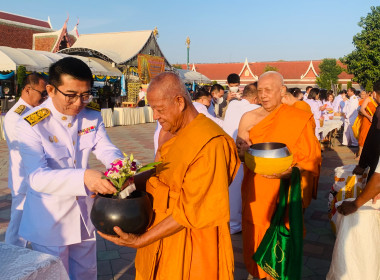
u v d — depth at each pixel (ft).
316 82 164.25
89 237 7.80
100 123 8.10
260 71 197.36
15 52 58.13
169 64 94.58
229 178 6.09
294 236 9.21
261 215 10.30
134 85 79.00
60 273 4.98
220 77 200.23
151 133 46.03
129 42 85.05
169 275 6.10
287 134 10.09
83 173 6.19
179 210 5.61
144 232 6.02
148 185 6.50
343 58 130.00
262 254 9.75
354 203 8.79
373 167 12.66
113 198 5.82
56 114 7.02
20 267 4.59
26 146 6.71
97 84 76.33
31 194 7.06
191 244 6.10
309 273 11.56
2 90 60.59
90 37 92.58
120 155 7.79
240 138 11.11
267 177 9.23
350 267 9.11
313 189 11.37
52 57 63.62
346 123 37.27
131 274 11.19
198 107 14.58
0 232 13.94
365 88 124.57
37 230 6.95
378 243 9.09
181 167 5.72
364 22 124.47
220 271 6.37
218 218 5.66
